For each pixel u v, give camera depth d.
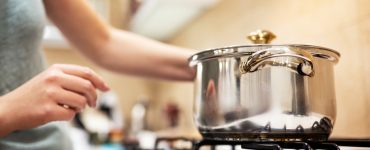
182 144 1.39
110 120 2.51
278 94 0.73
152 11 1.98
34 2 0.96
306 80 0.74
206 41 1.98
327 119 0.76
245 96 0.75
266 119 0.74
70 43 1.20
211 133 0.80
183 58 1.18
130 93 2.96
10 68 0.91
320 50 0.75
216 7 1.84
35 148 0.92
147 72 1.22
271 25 1.34
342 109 1.05
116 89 2.93
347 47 1.04
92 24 1.15
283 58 0.73
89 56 1.21
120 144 2.22
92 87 0.81
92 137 2.26
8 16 0.91
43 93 0.77
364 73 0.98
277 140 0.74
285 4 1.28
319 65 0.76
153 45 1.22
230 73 0.77
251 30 1.48
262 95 0.74
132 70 1.22
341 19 1.06
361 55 1.00
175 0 1.78
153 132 2.53
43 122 0.77
